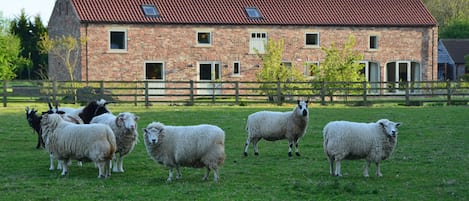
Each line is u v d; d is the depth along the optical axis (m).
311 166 19.05
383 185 16.20
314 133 25.92
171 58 49.03
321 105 40.03
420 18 53.97
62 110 21.41
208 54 49.75
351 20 52.31
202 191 15.39
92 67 47.34
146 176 17.47
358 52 52.44
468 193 15.35
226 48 50.06
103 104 20.62
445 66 70.75
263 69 47.75
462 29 85.00
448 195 15.15
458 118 31.16
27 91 42.88
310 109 36.31
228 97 45.97
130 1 49.22
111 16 47.62
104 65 47.56
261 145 23.25
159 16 48.78
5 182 16.55
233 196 14.95
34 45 75.56
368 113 33.59
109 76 47.72
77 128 16.95
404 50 53.56
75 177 17.27
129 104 39.78
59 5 51.28
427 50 54.06
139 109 35.81
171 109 35.84
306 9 52.44
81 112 20.59
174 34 49.03
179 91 49.16
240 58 50.31
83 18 46.91
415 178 17.17
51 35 53.69
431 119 30.69
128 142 18.00
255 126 20.94
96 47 47.38
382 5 54.38
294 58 51.28
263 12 51.31
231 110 35.16
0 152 21.58
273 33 50.81
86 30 47.09
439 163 19.39
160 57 48.81
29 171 18.20
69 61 49.03
